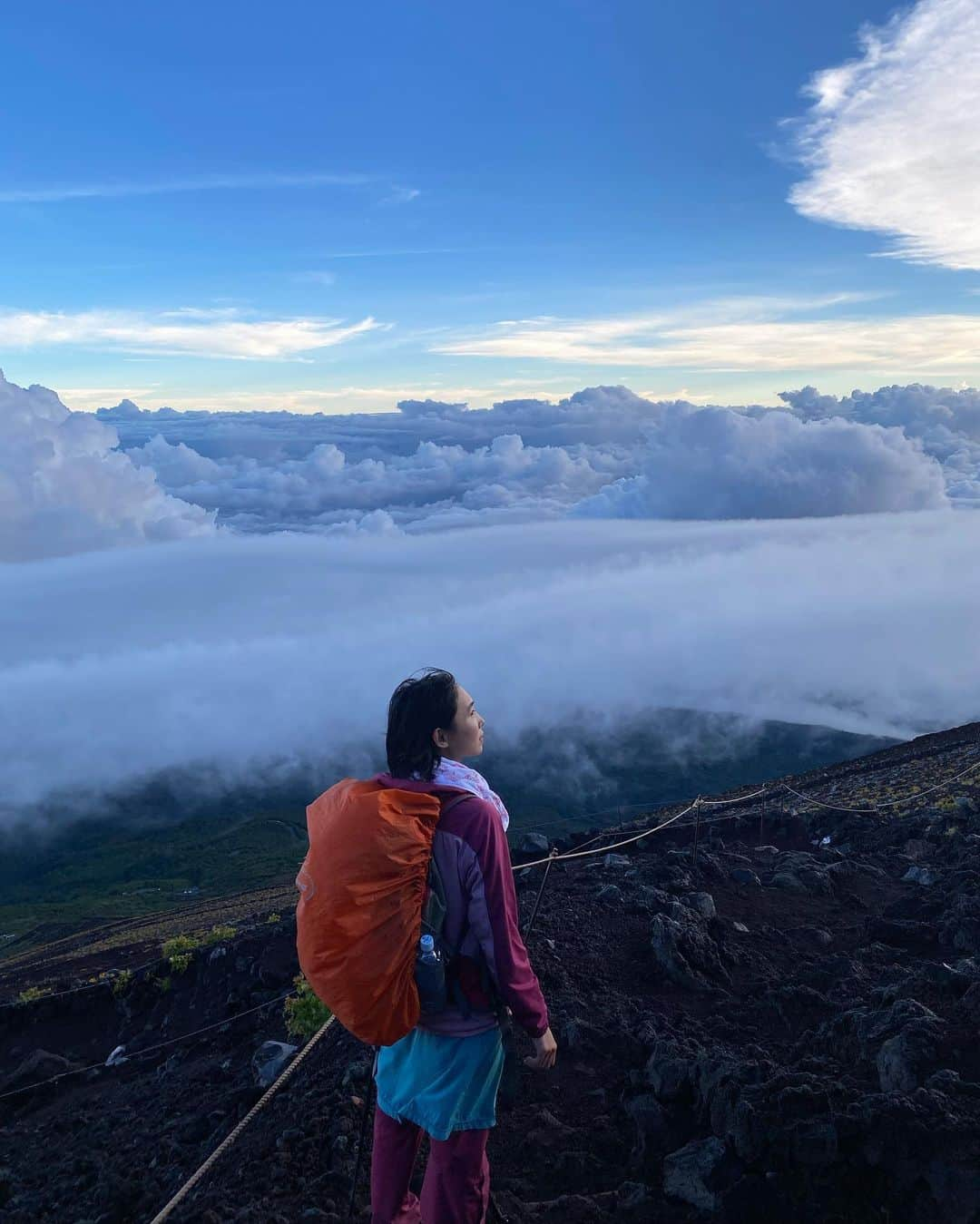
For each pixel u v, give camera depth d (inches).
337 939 109.4
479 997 118.7
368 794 115.4
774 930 313.0
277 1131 235.0
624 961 289.6
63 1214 275.1
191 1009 509.4
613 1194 173.6
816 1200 159.2
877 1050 196.9
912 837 442.3
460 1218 121.3
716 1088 186.7
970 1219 148.2
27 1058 518.3
